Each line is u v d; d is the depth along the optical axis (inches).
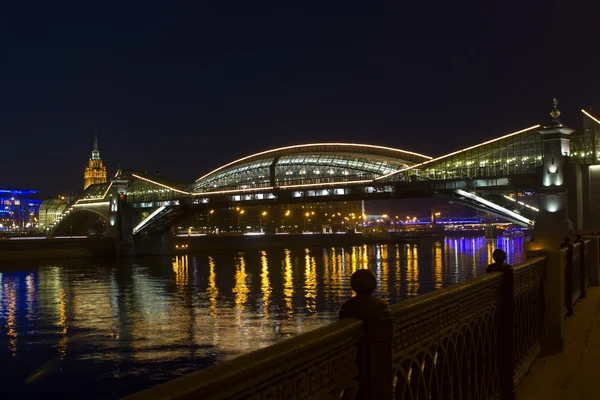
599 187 2324.1
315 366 136.3
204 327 1528.1
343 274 2859.3
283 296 2089.1
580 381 316.8
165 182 4456.2
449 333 215.8
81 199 5128.0
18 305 1993.1
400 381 174.6
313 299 1996.8
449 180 2632.9
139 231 4552.2
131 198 4557.1
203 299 2069.4
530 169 2506.2
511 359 288.2
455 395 228.7
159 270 3321.9
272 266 3462.1
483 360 257.0
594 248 703.1
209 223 7701.8
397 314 165.8
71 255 4352.9
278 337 1378.0
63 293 2308.1
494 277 269.0
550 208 2331.4
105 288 2455.7
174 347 1301.7
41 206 7342.5
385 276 2628.0
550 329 390.6
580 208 2322.8
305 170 3791.8
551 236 2283.5
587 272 667.4
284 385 125.7
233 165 4173.2
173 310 1833.2
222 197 3777.1
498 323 285.6
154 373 1092.5
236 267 3430.1
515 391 298.8
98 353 1255.5
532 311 363.6
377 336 153.4
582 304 559.2
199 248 5255.9
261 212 7431.1
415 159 3415.4
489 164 2610.7
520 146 2546.8
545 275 395.2
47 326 1595.7
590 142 2368.4
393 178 2925.7
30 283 2682.1
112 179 4626.0
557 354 382.0
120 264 3823.8
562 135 2333.9
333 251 5196.9
